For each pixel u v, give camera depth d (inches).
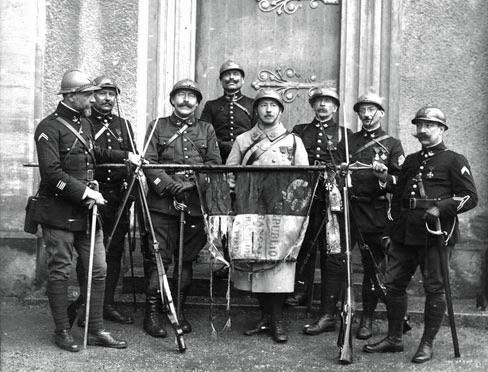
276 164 215.3
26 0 258.8
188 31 277.1
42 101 261.9
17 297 254.4
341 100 271.9
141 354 199.6
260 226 209.3
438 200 195.2
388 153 222.5
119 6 264.7
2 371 184.9
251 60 282.7
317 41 281.3
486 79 255.9
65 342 201.8
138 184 207.9
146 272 219.5
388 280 203.3
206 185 213.2
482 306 236.1
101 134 221.9
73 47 263.4
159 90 274.2
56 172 195.0
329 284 218.5
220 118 248.7
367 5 267.1
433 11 258.2
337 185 207.6
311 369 190.1
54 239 200.1
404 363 195.6
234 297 243.6
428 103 258.1
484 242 253.1
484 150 255.1
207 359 196.5
